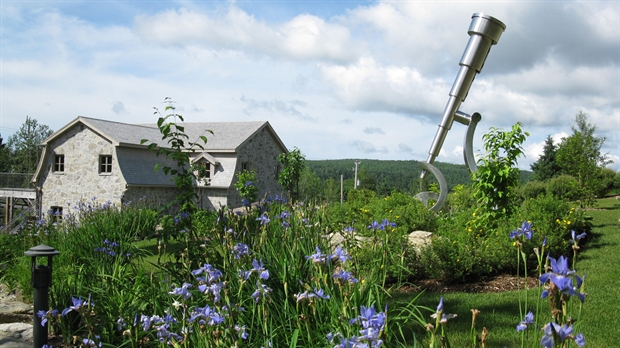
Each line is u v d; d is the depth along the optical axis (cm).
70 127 2541
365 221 1156
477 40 1218
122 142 2412
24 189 2872
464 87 1241
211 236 580
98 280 569
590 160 1905
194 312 319
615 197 2612
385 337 263
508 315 553
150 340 477
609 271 752
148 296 493
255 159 2984
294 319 392
